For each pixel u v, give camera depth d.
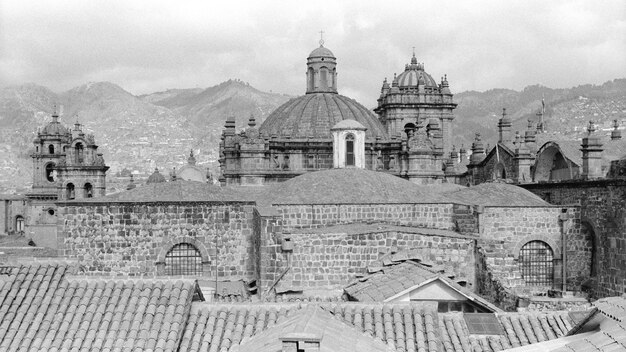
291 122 89.12
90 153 114.44
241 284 50.47
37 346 27.53
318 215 55.25
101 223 52.00
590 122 89.88
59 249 51.78
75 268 32.62
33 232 120.31
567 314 33.84
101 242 51.94
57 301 29.88
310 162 85.12
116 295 30.27
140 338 27.84
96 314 29.19
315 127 88.00
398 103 123.31
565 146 83.62
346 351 22.64
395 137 92.00
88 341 27.78
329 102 91.25
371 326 29.45
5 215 155.62
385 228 49.69
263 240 47.22
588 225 57.22
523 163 90.31
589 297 56.00
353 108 91.38
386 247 47.19
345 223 55.38
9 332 28.17
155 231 52.12
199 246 52.34
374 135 89.06
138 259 51.97
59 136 138.00
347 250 47.16
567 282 56.56
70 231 51.91
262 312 30.30
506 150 96.88
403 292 38.47
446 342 29.97
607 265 54.38
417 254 46.03
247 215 52.84
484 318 32.97
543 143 95.69
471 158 110.31
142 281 31.05
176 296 30.17
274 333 24.92
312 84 94.31
